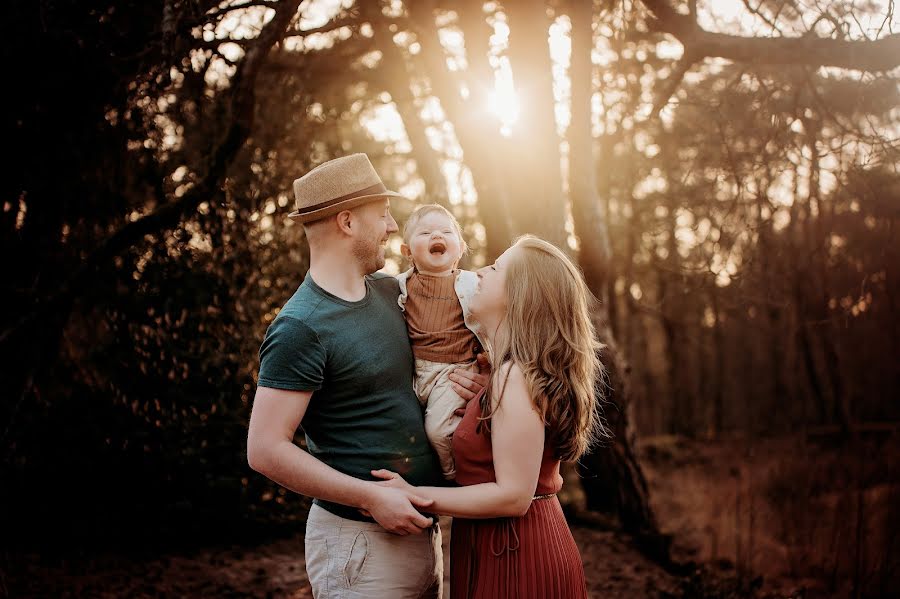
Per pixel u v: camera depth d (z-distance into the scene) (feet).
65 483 16.57
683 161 21.81
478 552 7.04
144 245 16.99
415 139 20.93
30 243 16.05
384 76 20.61
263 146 19.16
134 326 17.11
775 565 17.40
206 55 15.11
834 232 23.59
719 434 43.16
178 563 16.03
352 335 7.03
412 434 7.22
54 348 15.70
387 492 6.56
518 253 7.27
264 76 19.65
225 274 17.93
